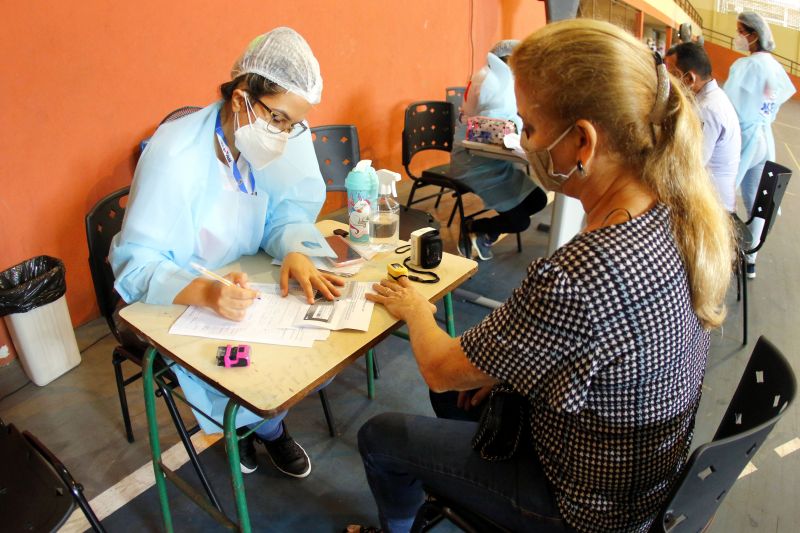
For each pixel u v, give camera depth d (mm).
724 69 12633
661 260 754
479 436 1015
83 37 2172
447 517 1062
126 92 2355
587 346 740
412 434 1114
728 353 2383
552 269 750
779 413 832
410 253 1477
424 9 3959
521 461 990
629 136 772
